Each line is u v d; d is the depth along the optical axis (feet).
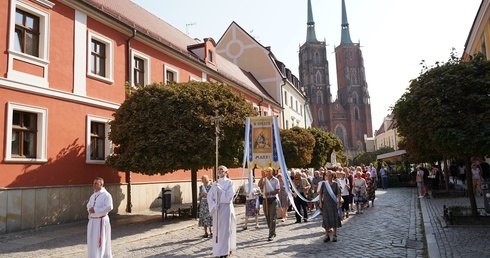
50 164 43.96
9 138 39.42
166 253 28.48
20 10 42.45
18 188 39.73
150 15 87.40
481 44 74.23
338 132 339.77
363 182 50.06
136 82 61.11
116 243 32.30
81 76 49.52
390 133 282.15
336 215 31.12
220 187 26.81
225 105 47.78
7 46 39.96
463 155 33.24
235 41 148.05
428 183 69.97
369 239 31.81
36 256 27.78
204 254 27.89
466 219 34.88
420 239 31.30
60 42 46.65
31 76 42.34
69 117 47.29
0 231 37.42
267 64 142.61
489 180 62.18
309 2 348.59
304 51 342.03
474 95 32.04
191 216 48.80
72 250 29.76
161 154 42.78
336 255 26.21
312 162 112.27
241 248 29.76
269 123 37.50
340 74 360.48
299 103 173.88
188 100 45.19
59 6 46.93
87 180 49.19
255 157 37.55
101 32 53.83
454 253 24.52
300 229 38.65
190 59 74.90
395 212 49.44
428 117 33.71
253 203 39.86
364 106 342.85
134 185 57.52
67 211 45.47
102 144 53.36
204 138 43.29
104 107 53.06
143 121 44.39
